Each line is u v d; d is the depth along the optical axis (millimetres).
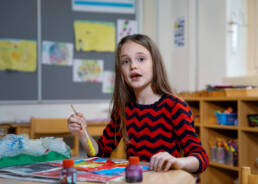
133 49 1146
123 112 1243
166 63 3361
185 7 3225
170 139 1137
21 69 2889
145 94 1212
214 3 2975
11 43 2869
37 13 2959
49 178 740
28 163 921
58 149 1011
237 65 2980
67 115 3021
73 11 3084
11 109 2840
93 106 3107
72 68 3059
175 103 1133
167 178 733
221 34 2910
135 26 3268
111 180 708
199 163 916
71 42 3068
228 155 2371
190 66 3172
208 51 3031
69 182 675
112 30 3197
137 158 711
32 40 2936
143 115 1188
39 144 969
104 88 3154
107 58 3176
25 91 2898
